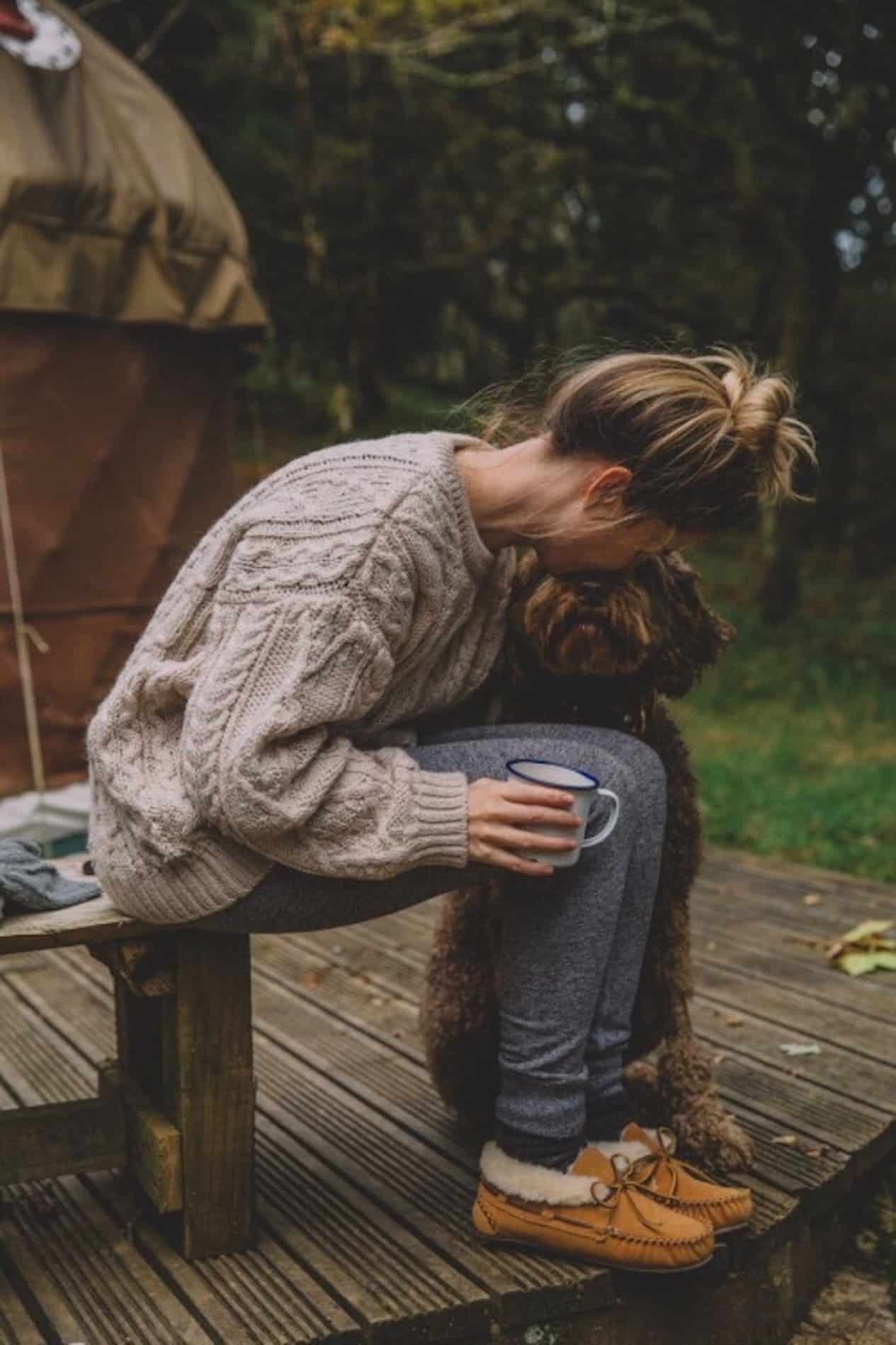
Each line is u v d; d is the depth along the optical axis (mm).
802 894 4375
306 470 1944
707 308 14625
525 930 1999
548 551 1988
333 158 12531
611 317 13422
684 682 2227
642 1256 1970
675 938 2293
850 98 10414
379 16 9109
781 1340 2229
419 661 1990
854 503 17750
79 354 4969
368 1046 2980
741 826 5629
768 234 11570
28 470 4863
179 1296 1972
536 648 2104
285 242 12617
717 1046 2990
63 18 5387
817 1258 2398
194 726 1815
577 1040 2008
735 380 1952
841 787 6371
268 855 1850
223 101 12180
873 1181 2682
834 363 16688
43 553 4910
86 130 4988
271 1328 1866
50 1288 2000
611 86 10602
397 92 12312
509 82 11680
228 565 1925
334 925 1991
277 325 13180
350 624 1819
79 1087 2754
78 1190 2320
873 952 3621
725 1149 2299
